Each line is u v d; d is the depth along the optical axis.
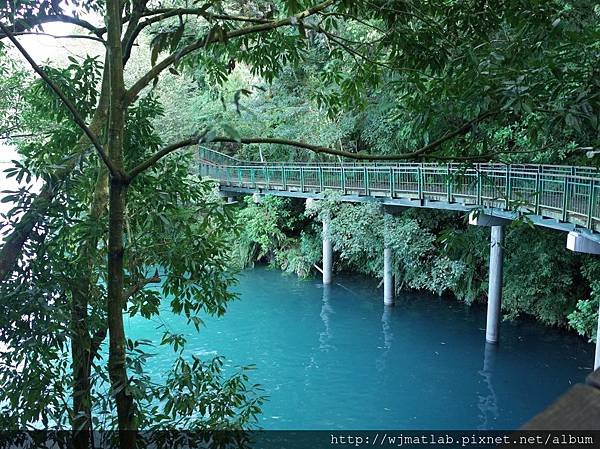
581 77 2.43
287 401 8.86
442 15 3.05
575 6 2.71
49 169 2.93
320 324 13.00
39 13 2.85
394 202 12.03
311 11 2.65
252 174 17.08
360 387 9.38
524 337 11.47
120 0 2.69
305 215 17.06
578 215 7.16
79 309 3.18
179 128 16.69
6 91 5.32
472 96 2.63
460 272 12.90
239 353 11.16
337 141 16.41
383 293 15.55
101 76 3.75
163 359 10.48
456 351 10.89
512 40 2.85
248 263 19.22
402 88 3.08
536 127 2.60
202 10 2.40
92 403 3.05
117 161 2.49
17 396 2.88
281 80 15.30
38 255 2.95
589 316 9.79
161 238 3.38
